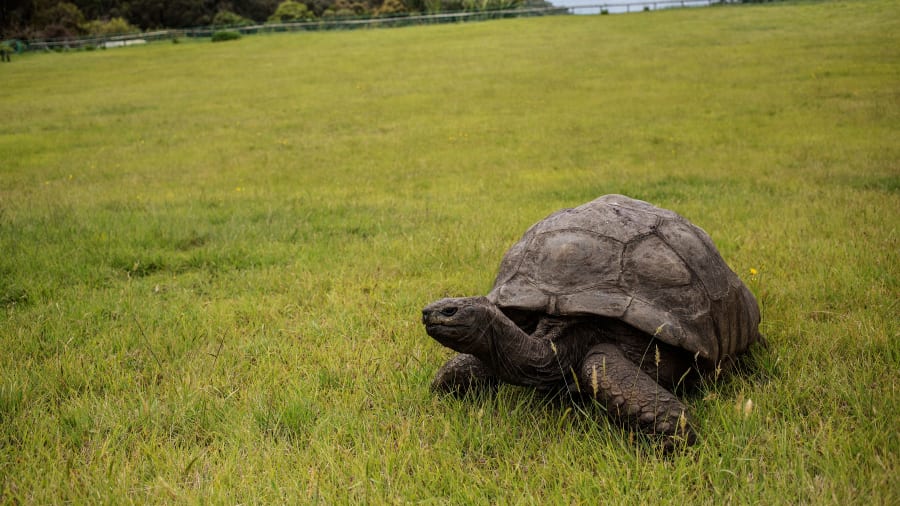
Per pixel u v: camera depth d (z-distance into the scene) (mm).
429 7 66562
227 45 44844
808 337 4234
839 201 8109
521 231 7355
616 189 9656
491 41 38812
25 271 6180
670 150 13344
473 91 23172
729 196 8844
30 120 20547
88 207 9281
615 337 3326
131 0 79000
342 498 2811
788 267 5742
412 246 6945
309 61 34344
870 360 3852
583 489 2803
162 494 2881
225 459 3172
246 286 6000
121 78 31719
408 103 21391
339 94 24016
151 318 5070
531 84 24047
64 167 13406
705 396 3475
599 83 23469
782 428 3229
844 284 5145
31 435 3379
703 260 3670
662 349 3312
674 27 39344
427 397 3729
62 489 2930
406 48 37656
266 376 4043
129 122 19719
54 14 67188
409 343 4465
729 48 29859
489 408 3492
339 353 4383
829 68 22984
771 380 3742
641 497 2725
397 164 13000
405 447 3209
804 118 15711
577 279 3398
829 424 3123
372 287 5754
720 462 2871
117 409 3650
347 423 3463
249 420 3518
